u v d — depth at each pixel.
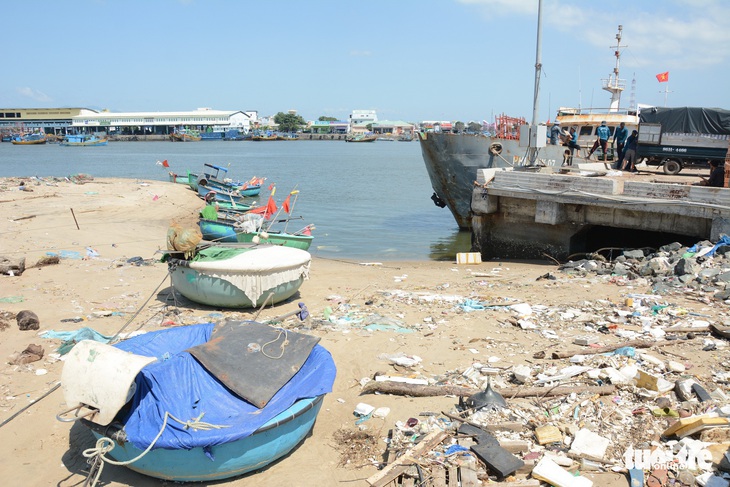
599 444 5.99
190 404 6.19
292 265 11.05
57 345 8.95
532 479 5.55
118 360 5.63
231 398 6.41
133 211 24.36
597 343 8.95
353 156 90.06
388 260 18.55
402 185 44.44
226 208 24.64
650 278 12.68
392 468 5.75
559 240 17.11
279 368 6.77
